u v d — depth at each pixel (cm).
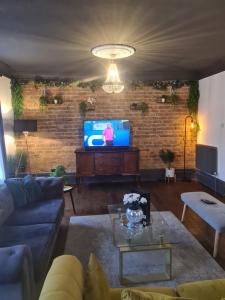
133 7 227
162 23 265
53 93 557
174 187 540
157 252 283
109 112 572
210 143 529
